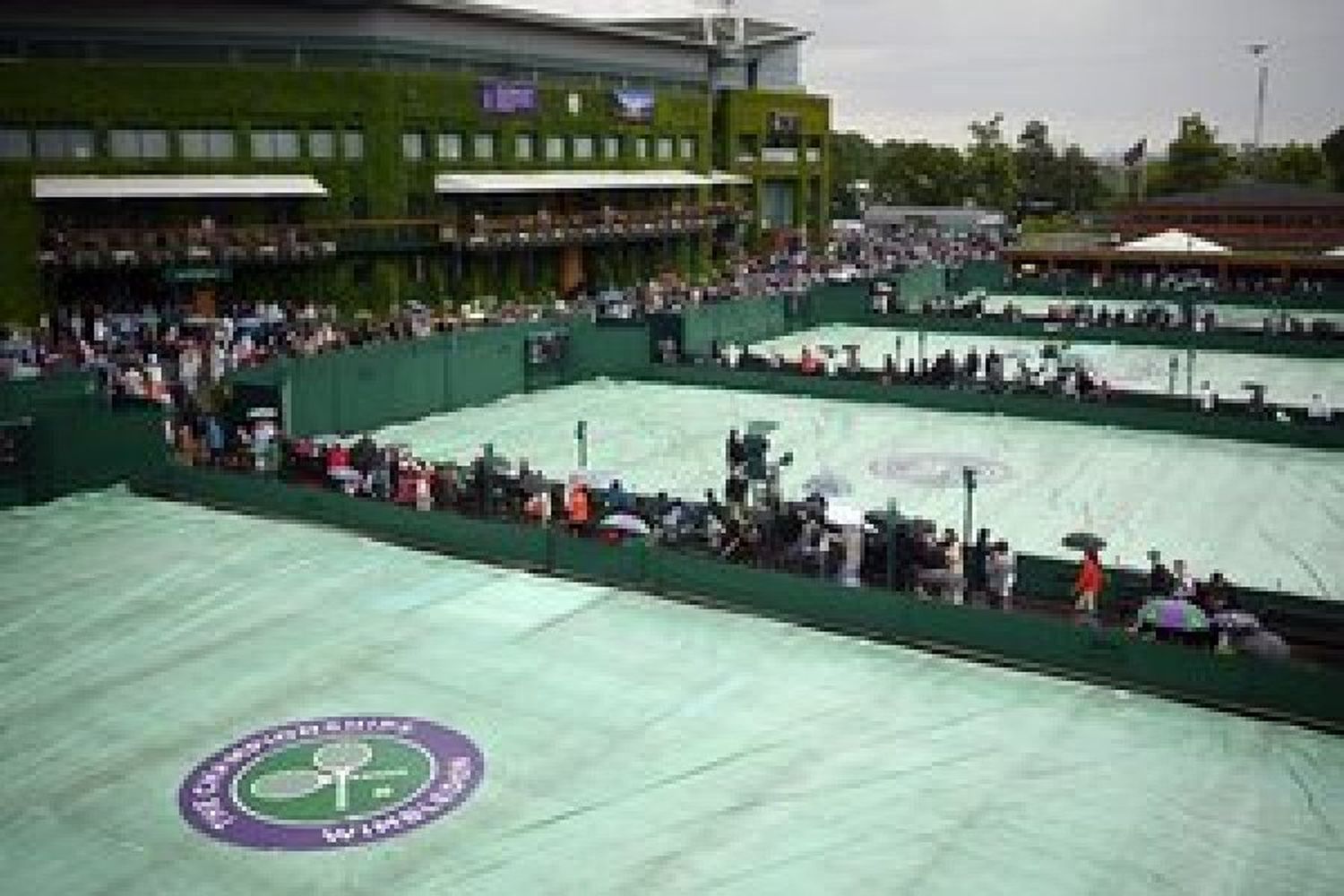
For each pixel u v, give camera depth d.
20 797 15.16
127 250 44.75
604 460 34.09
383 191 54.91
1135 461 34.72
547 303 58.50
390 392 37.53
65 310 43.66
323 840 14.27
